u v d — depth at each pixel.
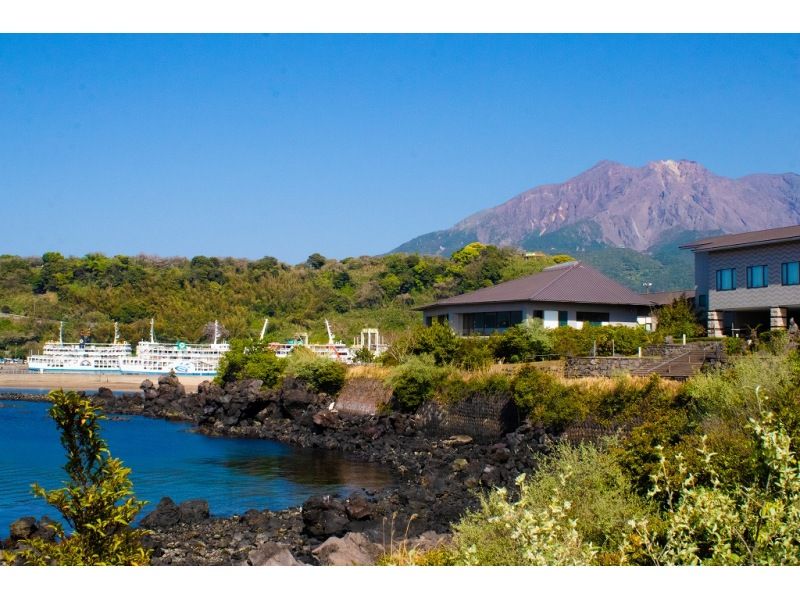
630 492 20.94
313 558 24.55
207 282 174.38
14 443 56.22
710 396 32.66
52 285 171.75
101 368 133.12
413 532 29.23
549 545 12.91
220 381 82.06
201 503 32.34
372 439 56.44
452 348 61.53
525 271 148.75
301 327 152.62
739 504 15.20
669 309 65.44
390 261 178.75
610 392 41.53
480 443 50.91
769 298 54.03
